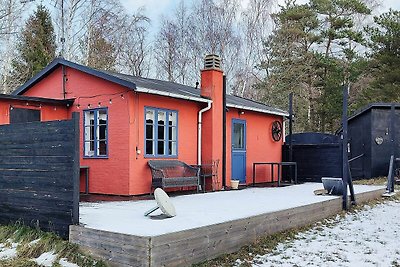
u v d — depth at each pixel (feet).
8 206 19.25
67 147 16.96
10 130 19.33
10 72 67.56
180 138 33.53
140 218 18.44
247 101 46.44
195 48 87.51
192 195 30.40
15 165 19.02
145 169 30.35
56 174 17.26
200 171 34.01
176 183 29.86
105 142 30.91
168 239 14.29
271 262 16.26
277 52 84.07
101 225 16.39
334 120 87.40
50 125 17.62
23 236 17.61
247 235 18.44
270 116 45.88
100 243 15.12
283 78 84.02
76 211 16.56
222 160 36.22
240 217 18.56
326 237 20.90
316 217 24.99
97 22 69.97
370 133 49.06
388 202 33.65
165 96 31.37
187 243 15.07
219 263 15.89
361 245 19.21
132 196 29.22
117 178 29.89
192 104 34.96
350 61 85.15
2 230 18.54
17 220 18.80
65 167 16.96
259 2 86.02
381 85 74.90
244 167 40.88
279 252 17.80
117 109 30.17
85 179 31.86
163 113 32.12
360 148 50.80
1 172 19.72
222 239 16.83
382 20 74.59
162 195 19.38
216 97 35.73
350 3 83.20
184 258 14.89
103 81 31.22
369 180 46.42
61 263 15.01
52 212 17.31
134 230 15.12
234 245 17.49
